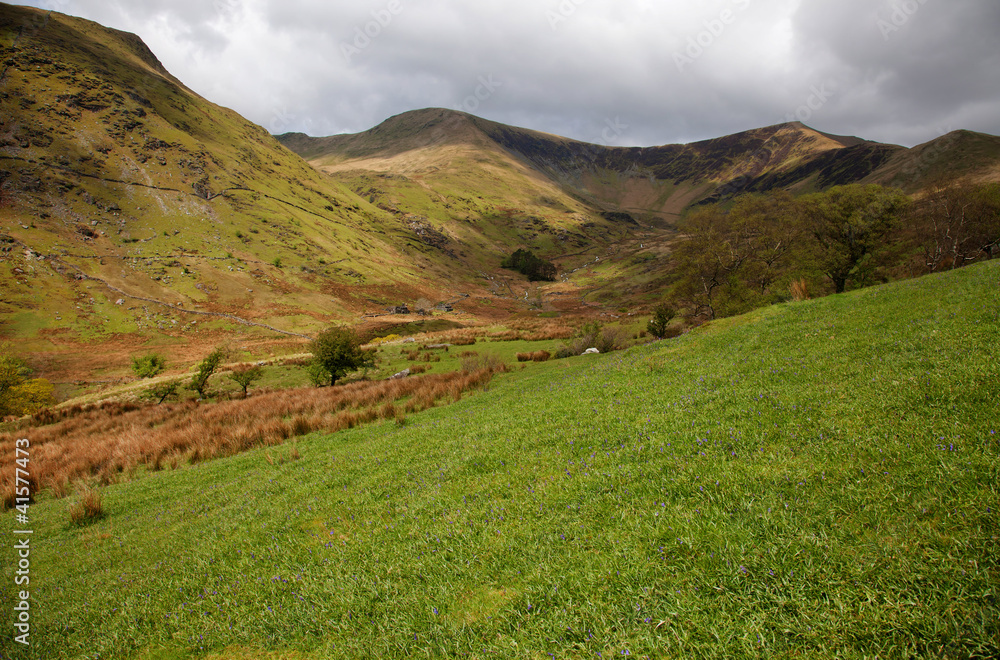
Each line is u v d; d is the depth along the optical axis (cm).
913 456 454
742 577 360
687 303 6344
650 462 607
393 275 17925
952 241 5181
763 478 488
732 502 457
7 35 18075
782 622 316
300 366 4803
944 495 388
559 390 1387
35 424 3409
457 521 599
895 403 599
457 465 838
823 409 646
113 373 7869
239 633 493
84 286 10819
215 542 788
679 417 770
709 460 568
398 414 1909
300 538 701
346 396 2662
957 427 487
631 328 4919
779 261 5569
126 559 834
